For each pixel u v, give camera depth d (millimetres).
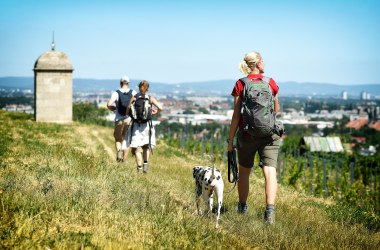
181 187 10898
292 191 16359
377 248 7371
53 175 9227
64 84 32656
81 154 13086
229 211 8562
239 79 7898
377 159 30078
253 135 7699
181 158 21188
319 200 14445
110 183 9055
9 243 5266
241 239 6836
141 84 12352
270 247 6621
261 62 7938
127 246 5656
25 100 151500
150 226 6633
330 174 26094
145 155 12539
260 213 8773
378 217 11336
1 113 38156
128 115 13102
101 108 50219
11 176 8688
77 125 31312
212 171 7688
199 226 6910
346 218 10445
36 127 24391
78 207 7004
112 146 20875
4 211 6148
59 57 32594
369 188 24922
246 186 8453
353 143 141625
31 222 5949
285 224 7996
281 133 7828
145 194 8555
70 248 5395
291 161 26000
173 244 6094
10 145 14391
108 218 6738
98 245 5578
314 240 7145
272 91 7852
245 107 7617
